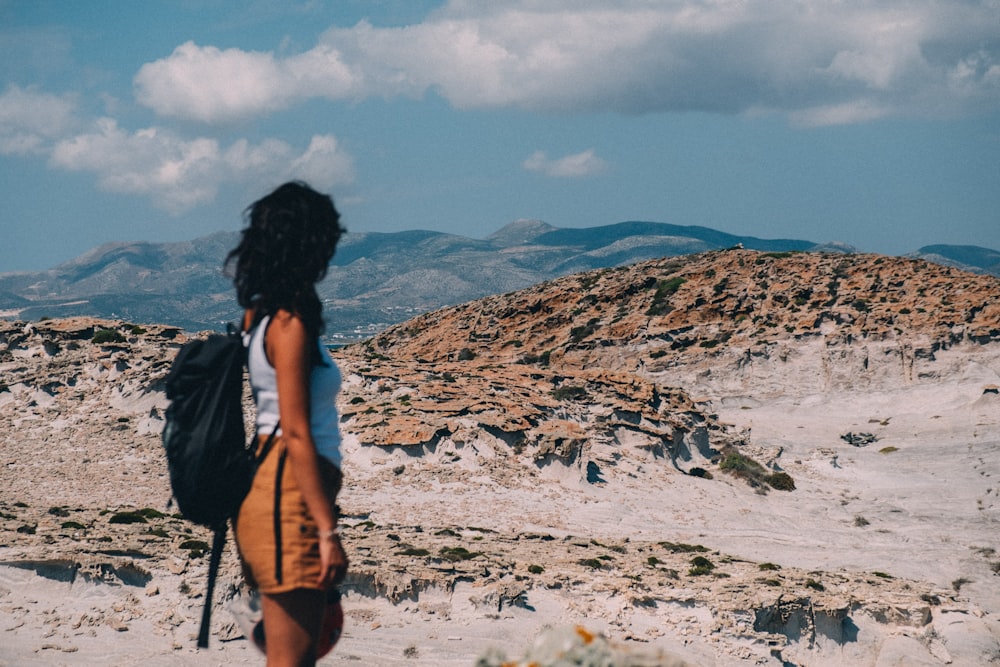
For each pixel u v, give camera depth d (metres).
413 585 28.25
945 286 102.31
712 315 110.50
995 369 90.25
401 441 56.72
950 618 32.16
